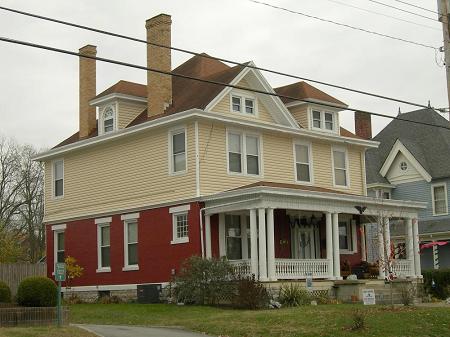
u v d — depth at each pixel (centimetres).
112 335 1925
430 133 4706
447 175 4347
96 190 3538
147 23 3391
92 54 3775
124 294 3306
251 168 3275
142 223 3266
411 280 3231
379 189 4597
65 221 3703
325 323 2044
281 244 3322
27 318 2089
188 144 3081
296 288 2778
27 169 6456
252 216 2841
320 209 3044
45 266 3256
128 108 3519
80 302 3409
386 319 2084
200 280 2764
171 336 1939
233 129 3209
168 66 3331
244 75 3256
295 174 3469
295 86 3766
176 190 3109
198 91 3291
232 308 2636
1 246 4547
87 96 3744
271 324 2089
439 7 2273
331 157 3691
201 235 2986
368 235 4281
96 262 3478
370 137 4781
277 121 3453
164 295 3055
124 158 3400
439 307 2386
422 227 4359
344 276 3372
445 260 4241
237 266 2864
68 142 3828
